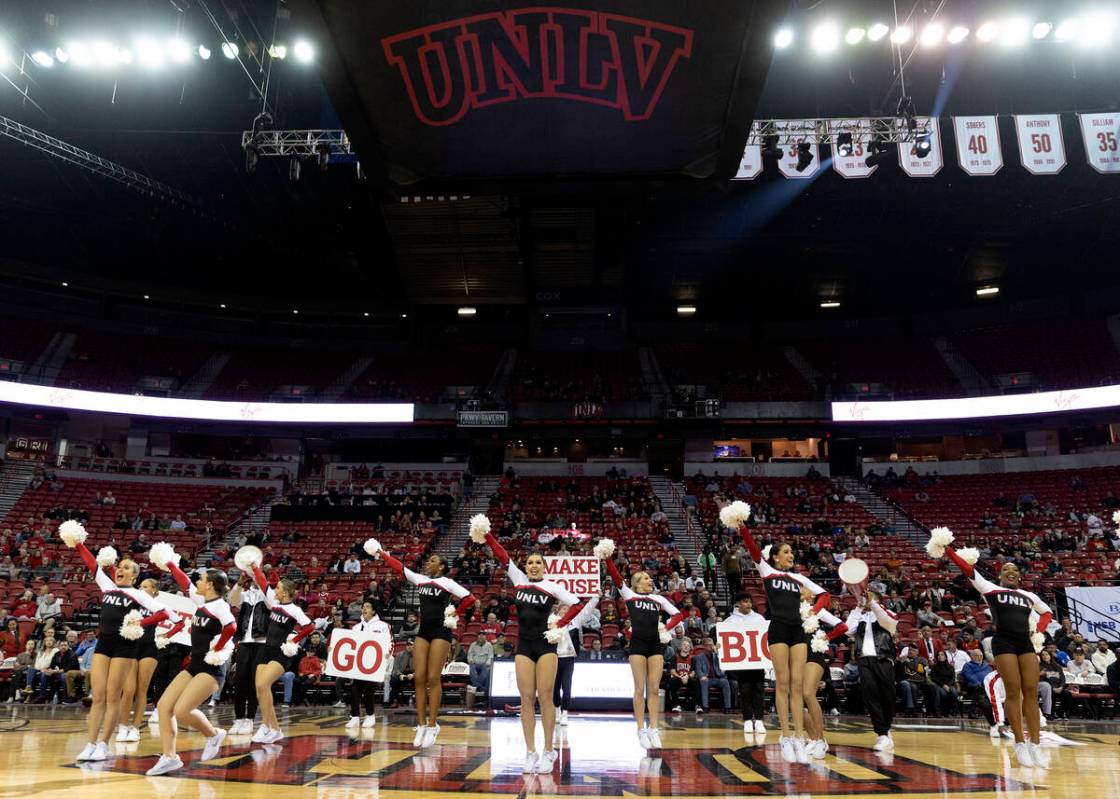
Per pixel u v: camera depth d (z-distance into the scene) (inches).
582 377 1503.4
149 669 346.0
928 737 418.0
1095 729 521.3
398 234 1195.9
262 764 269.0
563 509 1214.9
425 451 1501.0
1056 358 1379.2
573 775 249.1
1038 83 976.9
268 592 351.3
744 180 931.3
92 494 1222.9
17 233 1314.0
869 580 851.4
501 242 1217.4
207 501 1273.4
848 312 1595.7
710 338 1627.7
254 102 964.6
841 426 1405.0
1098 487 1184.8
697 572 1004.6
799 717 290.8
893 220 1230.3
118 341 1480.1
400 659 645.9
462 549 1088.2
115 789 213.8
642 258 1381.6
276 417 1360.7
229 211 1232.8
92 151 1070.4
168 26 790.5
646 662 345.7
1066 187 1122.0
